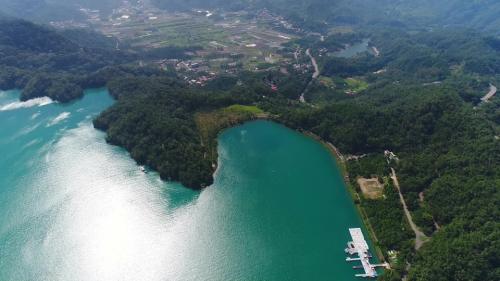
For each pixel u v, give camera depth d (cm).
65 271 19062
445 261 17062
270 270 19138
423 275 17000
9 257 19712
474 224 18525
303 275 18825
